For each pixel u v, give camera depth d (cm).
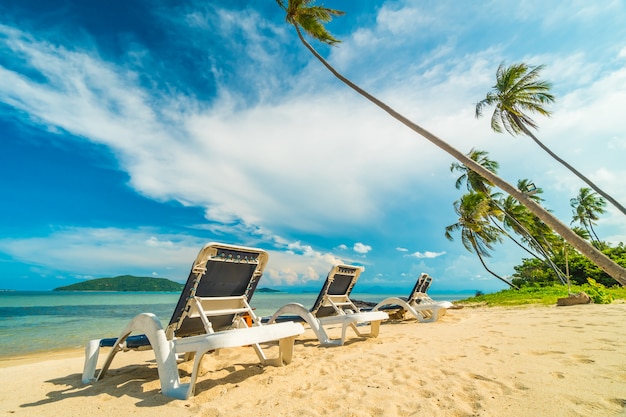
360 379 286
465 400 223
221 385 282
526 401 211
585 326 505
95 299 4266
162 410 227
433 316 743
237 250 337
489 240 2422
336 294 572
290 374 311
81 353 641
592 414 186
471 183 2383
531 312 824
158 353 272
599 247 3158
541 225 2627
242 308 378
